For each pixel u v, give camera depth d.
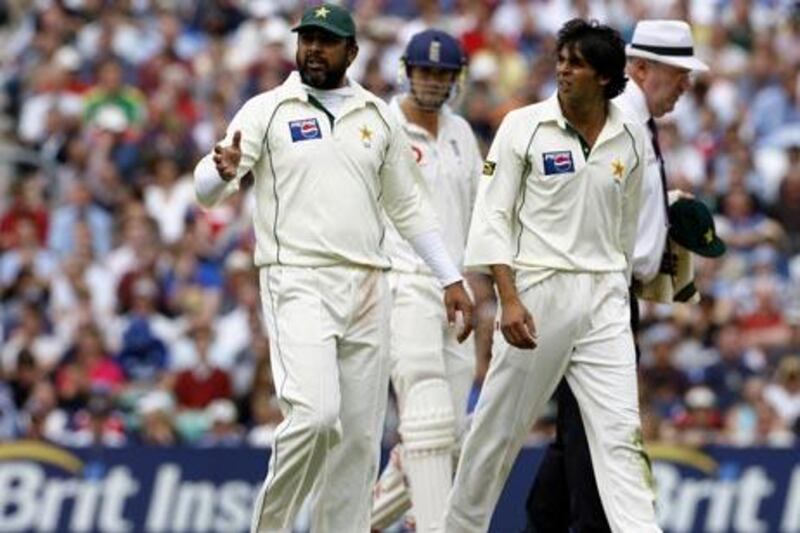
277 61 80.50
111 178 75.50
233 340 64.31
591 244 34.47
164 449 52.56
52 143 78.69
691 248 37.19
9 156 77.12
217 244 69.88
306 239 33.62
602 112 34.41
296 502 33.88
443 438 39.12
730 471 51.00
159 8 86.88
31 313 65.56
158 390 61.84
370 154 33.94
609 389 34.41
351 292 33.81
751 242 68.62
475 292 59.56
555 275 34.38
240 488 52.16
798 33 82.06
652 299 37.44
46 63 84.81
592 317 34.47
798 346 62.31
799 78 79.25
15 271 70.50
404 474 39.94
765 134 77.88
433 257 34.81
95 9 87.06
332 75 33.81
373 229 34.03
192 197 74.50
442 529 36.59
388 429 53.22
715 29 81.56
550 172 34.22
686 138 74.44
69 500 52.75
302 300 33.53
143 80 81.50
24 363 63.09
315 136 33.66
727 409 59.47
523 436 35.31
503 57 80.19
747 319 63.91
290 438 33.28
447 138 40.03
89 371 63.19
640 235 36.59
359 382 34.12
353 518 34.62
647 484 34.38
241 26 86.12
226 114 78.75
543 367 34.66
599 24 34.16
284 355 33.44
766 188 71.94
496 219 34.28
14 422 61.69
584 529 35.38
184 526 52.22
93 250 71.88
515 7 83.75
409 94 39.91
